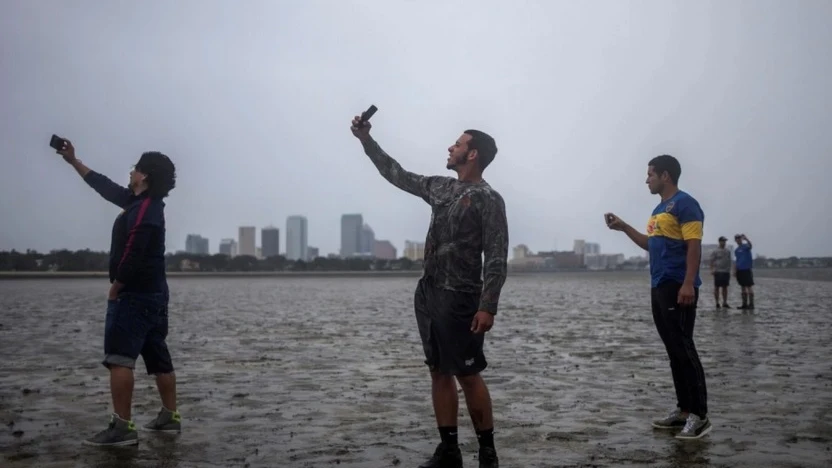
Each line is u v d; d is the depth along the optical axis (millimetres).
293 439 5938
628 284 55719
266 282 62094
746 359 10453
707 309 21984
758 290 37062
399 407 7242
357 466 5164
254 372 9555
